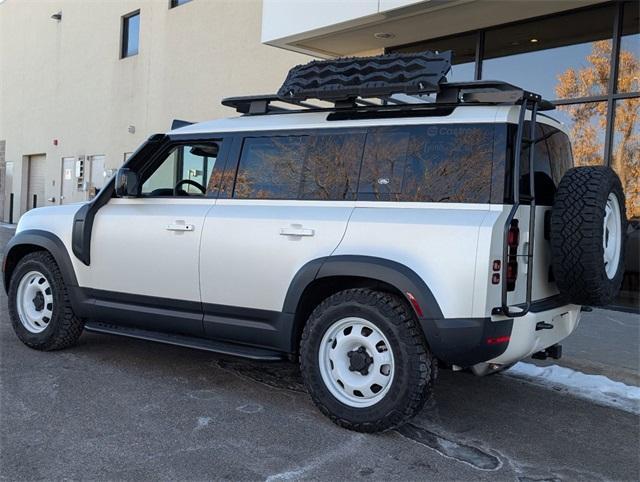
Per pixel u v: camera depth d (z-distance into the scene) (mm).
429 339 3664
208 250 4555
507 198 3701
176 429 3922
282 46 10922
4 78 24750
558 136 4555
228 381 4949
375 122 4176
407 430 4070
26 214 5887
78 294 5309
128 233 4984
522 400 4836
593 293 3871
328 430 3980
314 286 4176
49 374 4945
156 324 4906
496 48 9664
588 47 8633
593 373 5539
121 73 18109
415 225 3783
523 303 3869
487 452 3785
